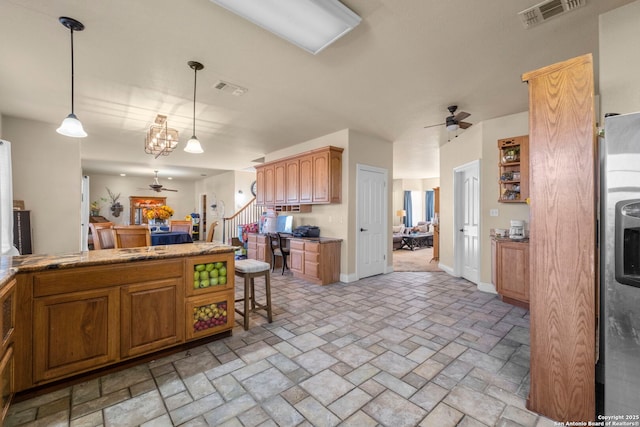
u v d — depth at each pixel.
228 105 3.72
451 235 5.45
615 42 1.92
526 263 3.45
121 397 1.83
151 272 2.24
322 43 2.21
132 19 2.05
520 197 3.81
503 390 1.92
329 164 4.75
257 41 2.33
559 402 1.64
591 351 1.56
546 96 1.70
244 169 9.30
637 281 1.31
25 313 1.76
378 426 1.59
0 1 1.86
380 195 5.43
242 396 1.85
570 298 1.62
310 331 2.86
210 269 2.58
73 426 1.58
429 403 1.78
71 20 2.05
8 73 2.86
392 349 2.48
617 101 1.90
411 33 2.22
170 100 3.54
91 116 4.12
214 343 2.59
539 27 2.15
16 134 4.14
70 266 1.90
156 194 11.73
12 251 3.20
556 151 1.67
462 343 2.59
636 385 1.33
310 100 3.56
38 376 1.80
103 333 2.03
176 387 1.94
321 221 5.34
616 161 1.37
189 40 2.31
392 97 3.46
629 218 1.33
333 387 1.94
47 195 4.34
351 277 4.89
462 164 5.02
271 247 5.68
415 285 4.65
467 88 3.21
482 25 2.13
